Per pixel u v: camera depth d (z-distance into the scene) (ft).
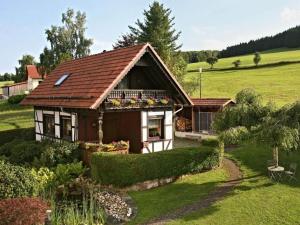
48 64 178.70
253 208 44.32
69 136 72.59
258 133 54.49
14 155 70.23
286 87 197.36
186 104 75.56
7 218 33.53
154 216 43.55
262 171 61.87
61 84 79.00
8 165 43.27
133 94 67.31
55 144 66.80
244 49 469.98
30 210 34.65
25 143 75.20
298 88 192.44
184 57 169.07
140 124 69.21
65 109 71.31
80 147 65.41
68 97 68.69
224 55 483.51
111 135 73.92
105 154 56.03
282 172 59.52
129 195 52.34
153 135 72.08
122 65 63.98
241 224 39.96
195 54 431.02
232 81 229.66
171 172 58.13
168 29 152.05
